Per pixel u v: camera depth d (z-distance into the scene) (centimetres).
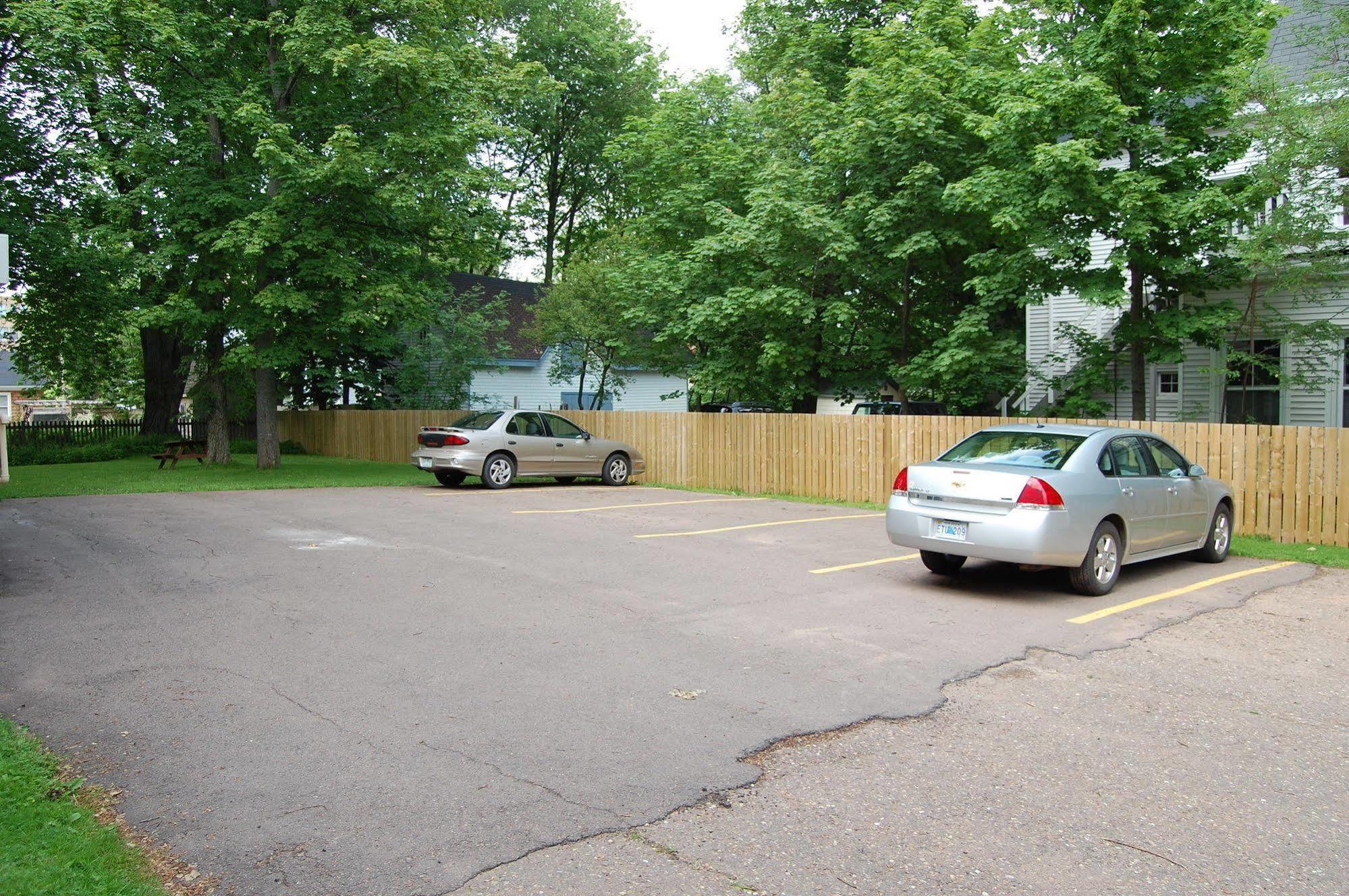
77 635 655
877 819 382
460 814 380
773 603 780
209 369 2328
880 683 562
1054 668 598
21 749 433
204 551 1017
